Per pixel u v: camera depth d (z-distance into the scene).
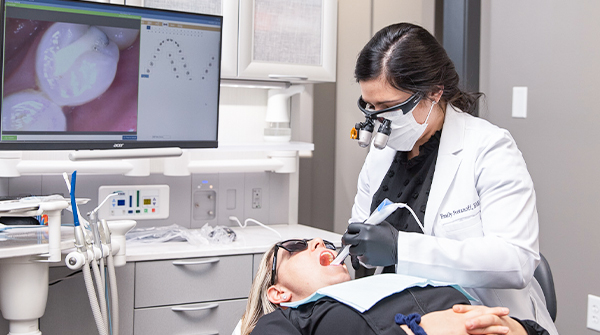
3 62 1.70
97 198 2.32
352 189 3.19
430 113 1.36
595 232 2.30
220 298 2.14
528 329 1.15
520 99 2.56
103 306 1.65
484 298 1.35
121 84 1.91
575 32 2.33
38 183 2.23
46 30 1.75
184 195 2.49
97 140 1.90
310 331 1.15
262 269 1.44
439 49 1.35
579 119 2.34
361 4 3.15
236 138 2.62
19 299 1.59
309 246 1.42
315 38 2.46
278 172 2.65
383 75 1.30
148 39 1.93
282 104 2.59
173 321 2.08
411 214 1.42
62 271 1.93
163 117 2.02
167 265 2.05
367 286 1.19
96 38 1.83
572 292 2.40
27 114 1.77
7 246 1.53
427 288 1.20
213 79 2.09
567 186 2.40
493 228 1.26
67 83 1.81
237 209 2.62
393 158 1.56
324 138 3.30
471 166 1.34
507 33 2.61
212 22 2.03
